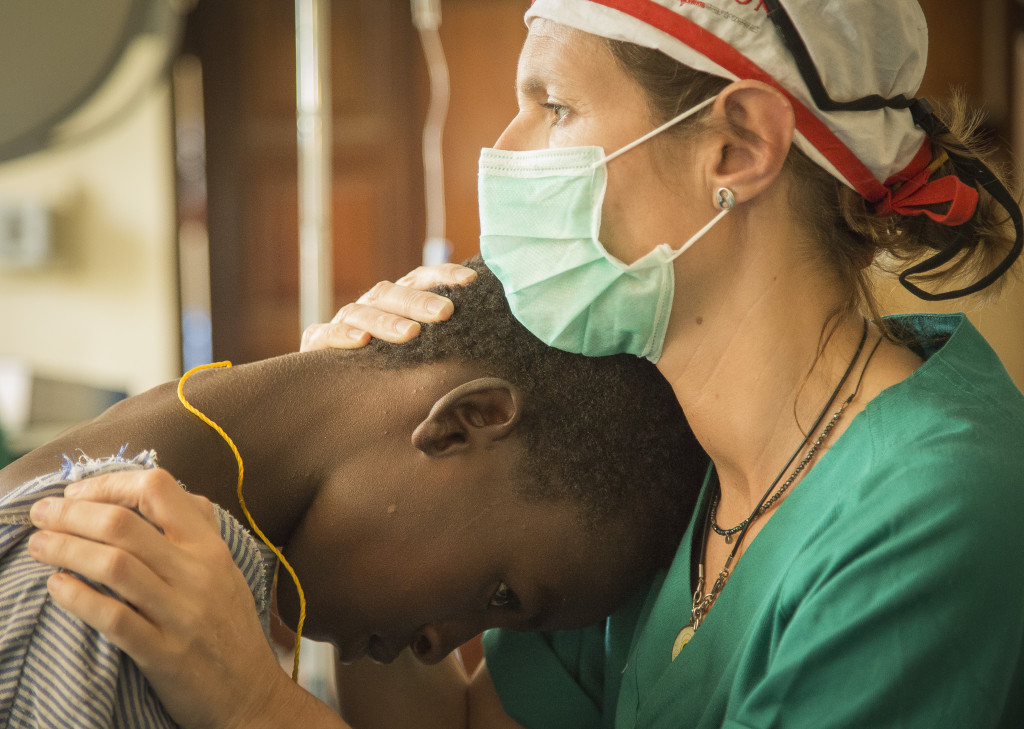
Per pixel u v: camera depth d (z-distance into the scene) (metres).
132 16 1.18
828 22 0.86
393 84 3.15
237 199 3.24
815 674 0.77
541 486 0.97
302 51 1.86
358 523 0.96
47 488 0.82
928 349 0.98
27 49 1.15
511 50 3.09
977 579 0.76
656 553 1.05
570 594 1.01
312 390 0.99
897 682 0.75
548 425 0.98
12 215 3.27
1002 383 0.93
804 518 0.89
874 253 0.98
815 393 0.93
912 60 0.91
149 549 0.77
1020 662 0.81
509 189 0.94
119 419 0.95
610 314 0.94
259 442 0.97
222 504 0.94
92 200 3.28
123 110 1.32
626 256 0.92
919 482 0.80
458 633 1.03
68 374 3.17
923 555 0.77
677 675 0.94
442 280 1.05
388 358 1.00
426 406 0.97
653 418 1.02
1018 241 0.94
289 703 0.85
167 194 3.23
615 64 0.90
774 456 0.95
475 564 0.97
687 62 0.88
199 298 3.36
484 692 1.24
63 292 3.33
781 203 0.92
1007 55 2.81
